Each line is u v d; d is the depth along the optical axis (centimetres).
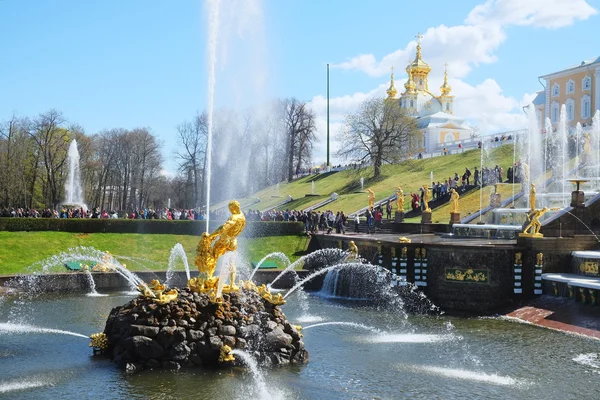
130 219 5819
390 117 10006
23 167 8981
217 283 2333
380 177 9838
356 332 3016
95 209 6431
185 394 1922
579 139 7350
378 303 3984
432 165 9456
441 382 2169
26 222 5559
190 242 5641
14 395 1906
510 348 2680
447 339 2866
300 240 5678
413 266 3991
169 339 2164
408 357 2512
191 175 11388
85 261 4919
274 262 5109
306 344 2706
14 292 4209
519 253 3650
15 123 9019
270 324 2316
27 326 2988
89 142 10031
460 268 3769
